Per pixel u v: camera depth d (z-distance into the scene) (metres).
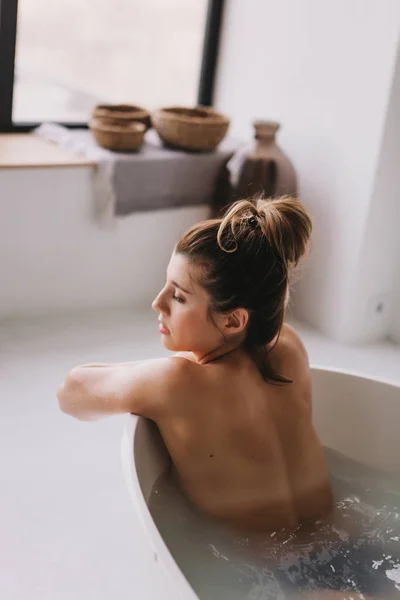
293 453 1.40
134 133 2.53
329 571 1.31
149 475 1.38
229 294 1.26
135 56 3.08
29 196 2.48
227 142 2.80
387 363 2.60
